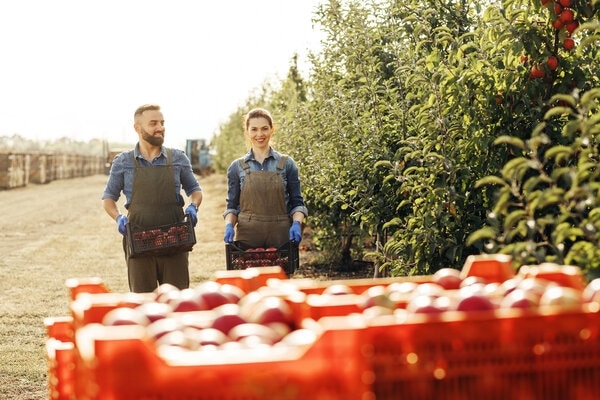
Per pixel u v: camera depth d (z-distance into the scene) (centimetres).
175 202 711
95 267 1589
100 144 11531
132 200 705
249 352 252
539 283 304
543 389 263
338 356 246
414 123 866
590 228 370
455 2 914
